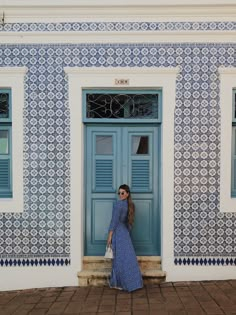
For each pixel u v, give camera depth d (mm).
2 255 5320
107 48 5289
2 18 5262
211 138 5277
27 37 5297
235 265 5270
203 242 5281
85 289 5129
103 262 5445
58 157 5328
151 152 5492
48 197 5332
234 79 5230
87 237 5527
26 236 5320
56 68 5316
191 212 5285
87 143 5516
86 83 5281
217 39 5242
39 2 5172
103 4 5160
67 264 5309
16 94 5297
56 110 5328
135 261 5035
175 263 5281
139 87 5293
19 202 5309
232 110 5285
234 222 5266
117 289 5066
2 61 5316
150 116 5438
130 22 5270
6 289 5297
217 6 5176
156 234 5504
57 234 5324
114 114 5441
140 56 5281
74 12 5250
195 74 5266
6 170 5461
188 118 5281
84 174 5516
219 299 4582
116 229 5086
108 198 5531
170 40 5254
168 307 4379
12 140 5328
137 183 5520
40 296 4930
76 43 5293
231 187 5387
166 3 5145
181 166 5289
